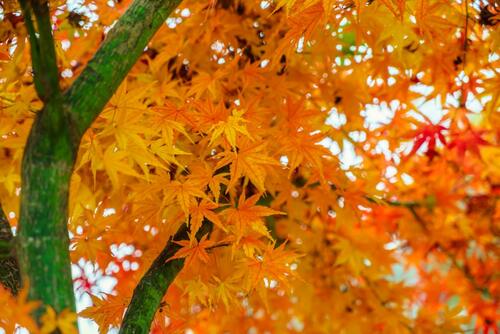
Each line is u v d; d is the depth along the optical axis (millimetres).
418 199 1496
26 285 908
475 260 1554
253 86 1233
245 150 1053
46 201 919
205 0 1259
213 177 1056
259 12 1280
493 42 1195
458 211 1487
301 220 1430
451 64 1244
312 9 1069
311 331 1571
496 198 1473
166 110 1054
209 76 1131
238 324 1519
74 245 1145
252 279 1076
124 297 1100
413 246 1538
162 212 1132
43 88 921
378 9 1169
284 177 1237
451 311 1460
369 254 1469
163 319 1130
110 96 958
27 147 929
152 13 978
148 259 1169
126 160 1133
